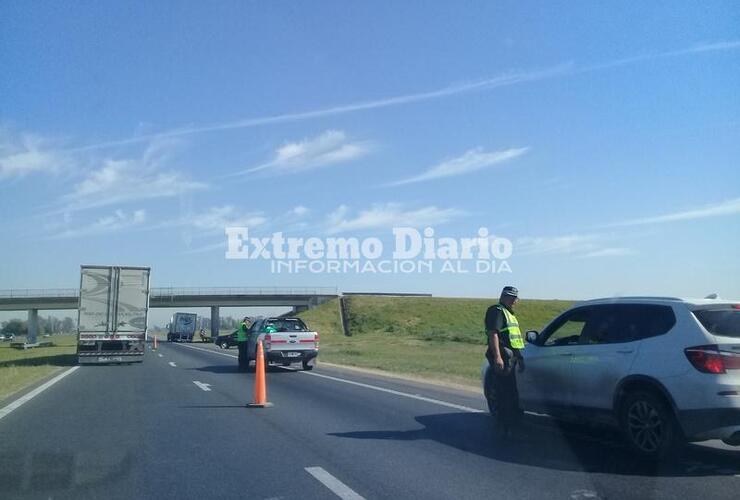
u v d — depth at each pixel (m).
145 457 9.46
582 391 9.89
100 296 29.64
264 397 14.56
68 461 9.23
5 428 11.97
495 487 7.70
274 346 24.19
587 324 10.27
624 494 7.36
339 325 77.06
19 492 7.72
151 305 82.25
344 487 7.76
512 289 10.66
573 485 7.76
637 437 9.00
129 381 21.17
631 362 9.12
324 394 16.58
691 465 8.70
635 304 9.59
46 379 22.05
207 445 10.26
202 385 19.69
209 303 83.06
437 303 84.62
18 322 165.75
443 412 13.32
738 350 8.24
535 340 11.16
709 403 8.15
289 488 7.77
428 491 7.57
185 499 7.40
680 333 8.72
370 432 11.21
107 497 7.50
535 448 9.84
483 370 12.20
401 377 21.72
